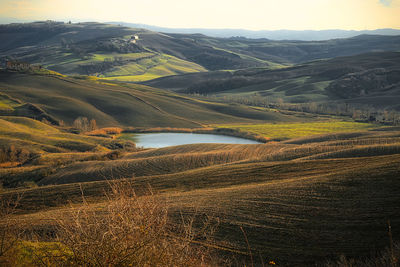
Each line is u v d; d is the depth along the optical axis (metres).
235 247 17.19
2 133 91.12
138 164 53.78
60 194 34.78
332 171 32.53
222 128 133.62
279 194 24.61
